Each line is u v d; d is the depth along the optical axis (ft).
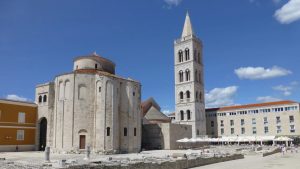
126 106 225.35
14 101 230.07
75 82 210.38
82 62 243.60
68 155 180.65
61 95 213.66
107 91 210.59
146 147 272.10
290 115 387.96
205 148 266.98
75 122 204.74
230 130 432.25
